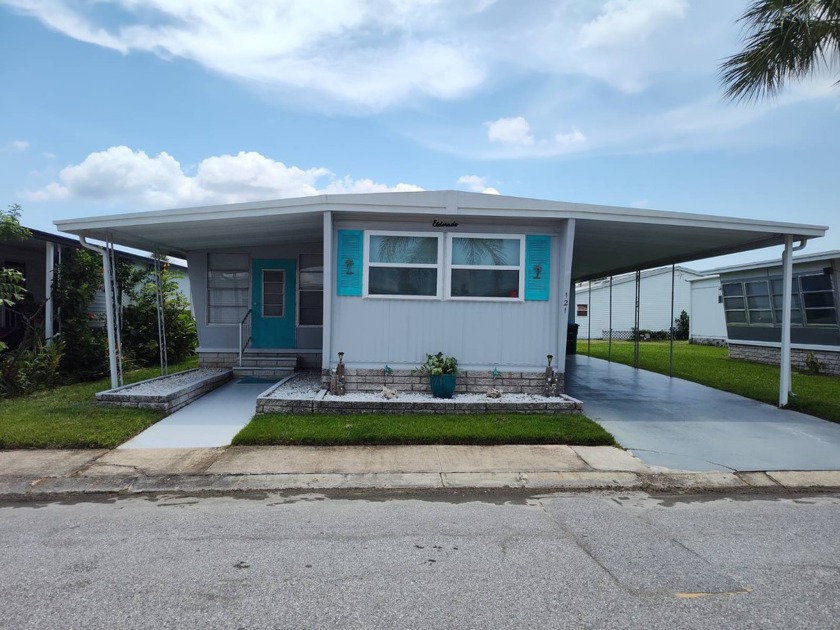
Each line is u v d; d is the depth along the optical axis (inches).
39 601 114.4
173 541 147.3
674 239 351.3
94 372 432.1
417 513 171.3
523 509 175.9
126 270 494.9
